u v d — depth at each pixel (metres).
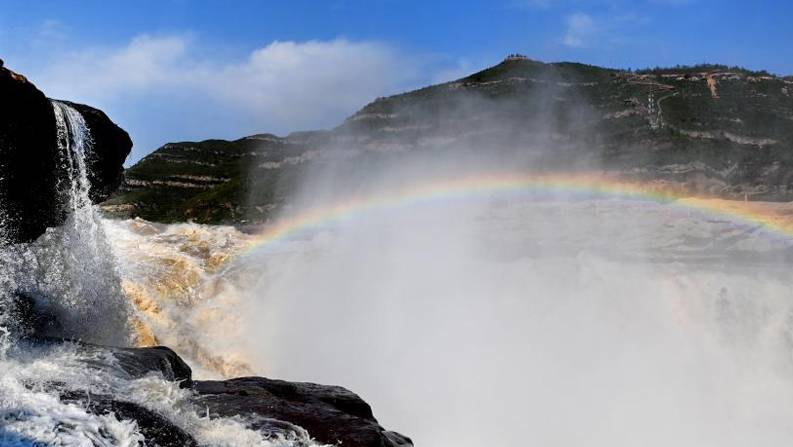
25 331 11.04
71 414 8.02
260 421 9.80
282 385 12.02
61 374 9.11
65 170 12.18
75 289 13.13
